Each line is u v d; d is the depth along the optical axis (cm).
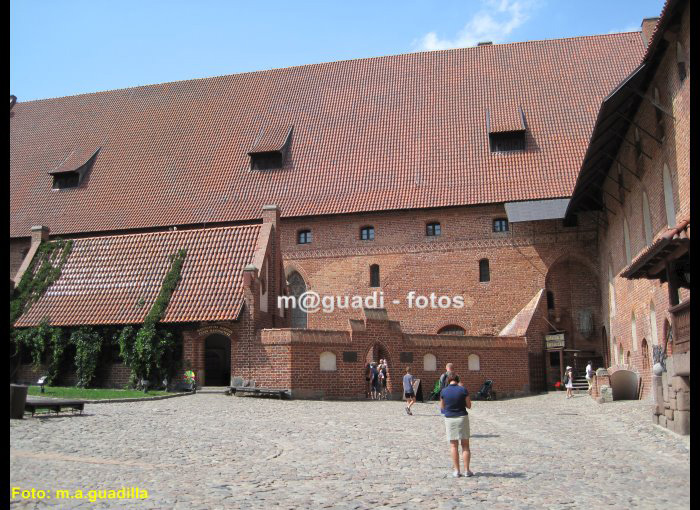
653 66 2339
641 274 2112
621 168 3228
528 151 4494
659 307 2641
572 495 1159
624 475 1333
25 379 3469
